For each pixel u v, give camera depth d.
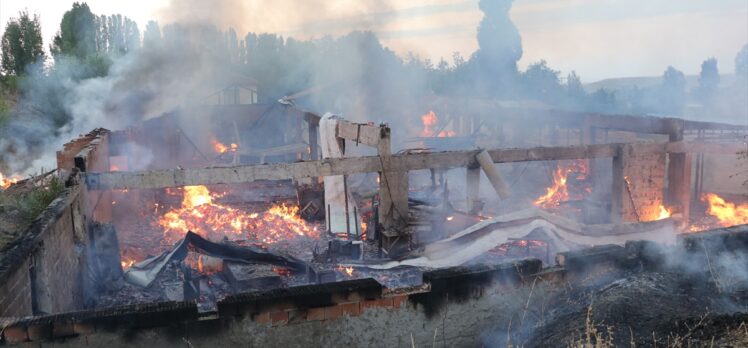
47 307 8.38
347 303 5.75
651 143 21.53
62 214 10.46
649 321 5.36
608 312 5.62
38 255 8.26
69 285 10.62
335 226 21.08
